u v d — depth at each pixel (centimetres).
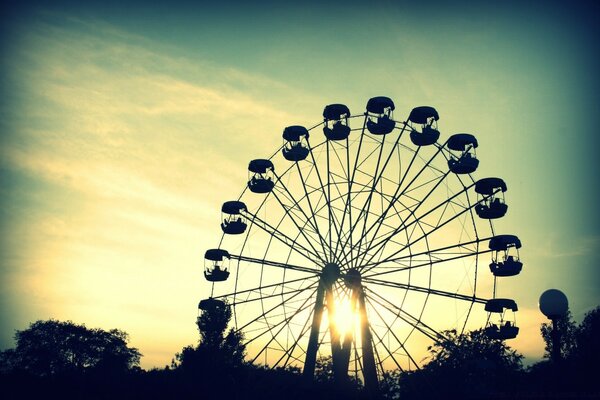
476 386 5825
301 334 4828
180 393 6231
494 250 5141
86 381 8725
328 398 4678
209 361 6206
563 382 6281
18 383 9650
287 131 5134
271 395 4978
